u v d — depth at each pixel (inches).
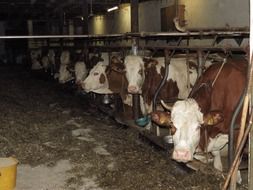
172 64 149.9
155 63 149.0
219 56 154.4
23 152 139.6
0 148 143.8
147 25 349.7
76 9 476.1
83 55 255.1
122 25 414.6
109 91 182.7
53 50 380.8
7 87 335.3
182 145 87.4
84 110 221.6
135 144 142.9
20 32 698.2
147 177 107.7
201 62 124.6
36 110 221.6
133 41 163.9
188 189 95.7
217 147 102.2
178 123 88.0
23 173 121.1
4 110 218.8
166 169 112.3
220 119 89.3
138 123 150.3
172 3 296.0
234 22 228.1
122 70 164.4
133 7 178.1
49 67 404.8
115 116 181.5
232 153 85.4
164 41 287.0
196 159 105.7
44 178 116.3
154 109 137.4
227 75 101.7
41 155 136.6
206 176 97.7
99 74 181.6
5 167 104.7
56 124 185.0
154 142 133.0
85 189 106.2
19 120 191.8
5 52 701.3
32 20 609.6
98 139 155.1
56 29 586.9
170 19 296.0
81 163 127.3
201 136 97.2
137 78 153.4
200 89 102.3
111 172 114.7
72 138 158.2
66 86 300.7
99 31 504.7
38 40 559.8
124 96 172.4
